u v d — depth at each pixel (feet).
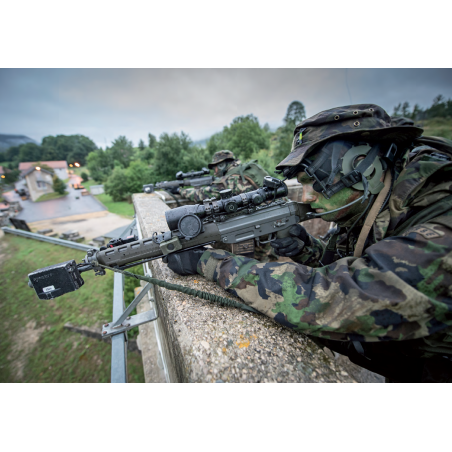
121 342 6.87
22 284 28.60
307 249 6.39
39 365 20.94
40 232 54.13
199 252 5.45
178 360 4.25
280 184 5.26
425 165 3.93
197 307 4.77
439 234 3.22
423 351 4.07
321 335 3.56
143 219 11.23
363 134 4.09
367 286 3.29
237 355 3.72
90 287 27.35
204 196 15.10
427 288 3.06
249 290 4.15
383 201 4.35
